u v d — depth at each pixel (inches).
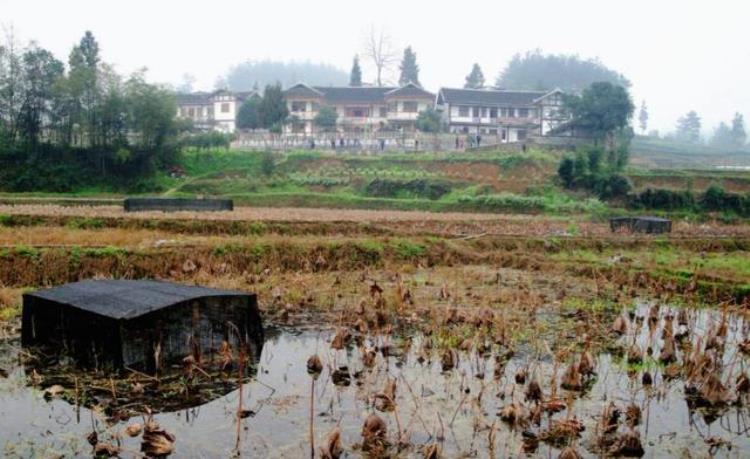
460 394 442.0
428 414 405.4
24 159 2356.1
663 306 745.6
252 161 2733.8
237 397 430.0
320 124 3393.2
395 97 3651.6
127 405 411.2
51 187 2297.0
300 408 411.2
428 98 3676.2
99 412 400.8
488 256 1075.3
